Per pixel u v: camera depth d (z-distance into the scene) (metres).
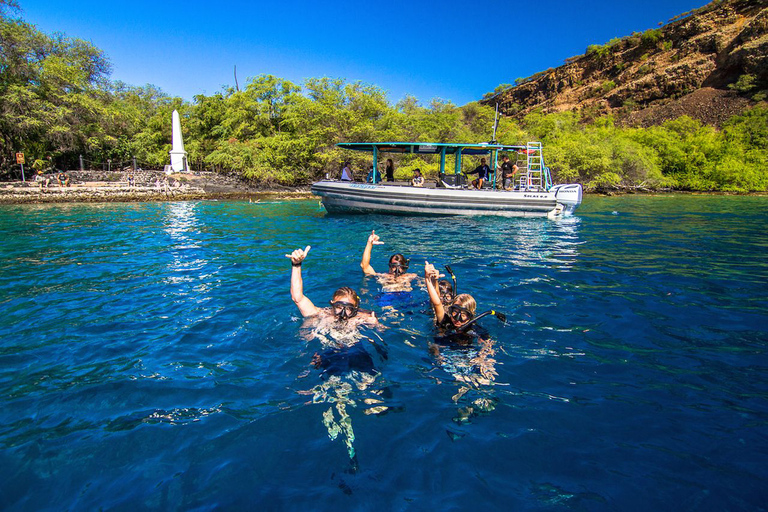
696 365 3.59
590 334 4.27
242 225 13.62
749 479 2.19
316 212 18.19
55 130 28.58
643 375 3.40
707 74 67.25
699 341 4.12
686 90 68.81
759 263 7.94
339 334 3.86
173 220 15.06
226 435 2.58
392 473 2.25
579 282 6.35
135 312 4.97
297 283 4.32
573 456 2.39
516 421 2.74
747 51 61.78
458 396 3.04
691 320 4.70
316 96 37.22
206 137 40.75
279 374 3.35
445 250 8.92
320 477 2.22
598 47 91.00
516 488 2.14
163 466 2.32
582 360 3.67
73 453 2.43
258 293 5.66
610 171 36.84
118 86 53.47
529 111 97.62
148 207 20.50
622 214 18.50
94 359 3.71
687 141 42.91
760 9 68.94
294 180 33.81
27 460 2.37
